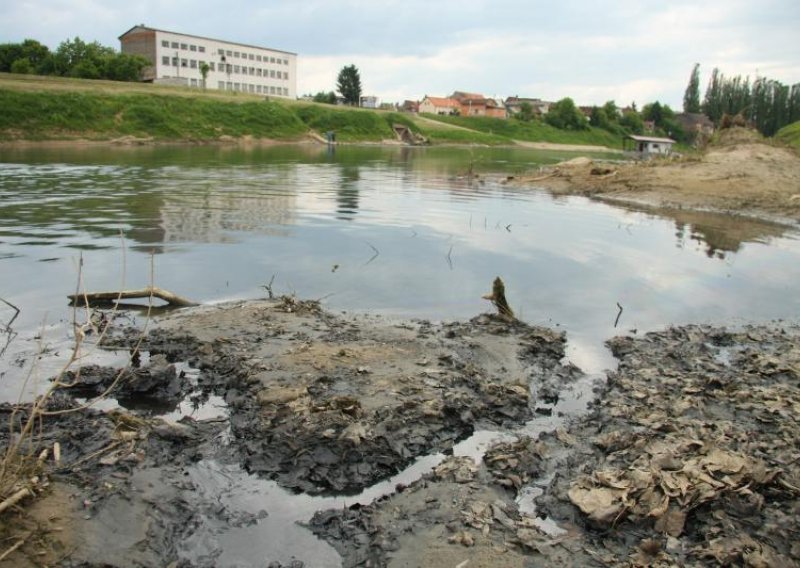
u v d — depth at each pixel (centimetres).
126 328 706
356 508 422
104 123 4784
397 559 371
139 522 386
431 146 7038
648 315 865
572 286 991
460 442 508
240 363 606
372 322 763
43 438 459
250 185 2138
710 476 441
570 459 488
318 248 1164
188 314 759
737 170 2433
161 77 8744
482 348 688
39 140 4238
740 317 875
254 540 390
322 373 586
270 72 10506
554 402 589
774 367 670
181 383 582
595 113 11631
